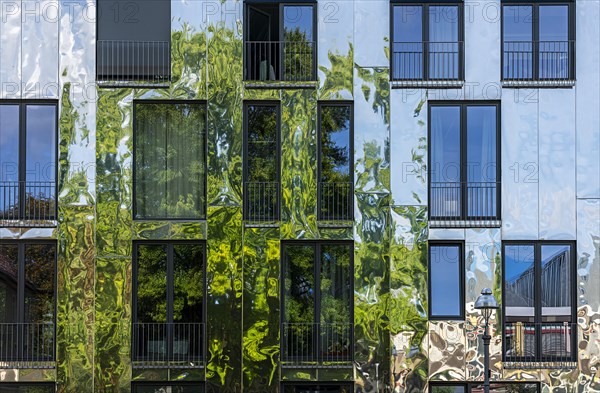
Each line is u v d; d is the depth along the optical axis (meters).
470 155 21.84
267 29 21.97
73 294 21.25
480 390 21.39
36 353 21.25
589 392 21.36
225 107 21.67
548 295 21.59
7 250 21.45
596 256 21.61
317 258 21.62
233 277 21.39
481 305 18.58
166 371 21.20
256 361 21.22
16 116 21.73
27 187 21.55
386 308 21.44
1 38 21.70
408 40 21.95
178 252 21.62
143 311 21.44
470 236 21.58
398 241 21.52
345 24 21.92
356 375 21.27
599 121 21.80
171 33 21.80
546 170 21.73
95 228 21.42
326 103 21.89
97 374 21.12
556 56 21.91
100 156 21.58
